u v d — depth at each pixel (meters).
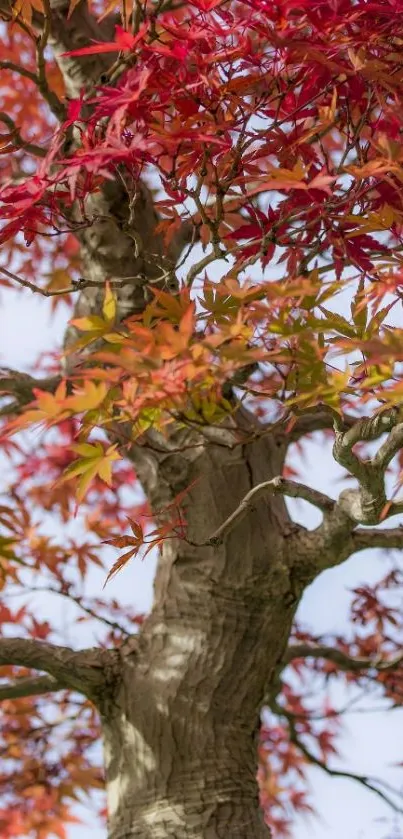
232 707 3.32
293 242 3.15
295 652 3.48
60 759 3.60
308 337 3.03
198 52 3.09
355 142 3.12
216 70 3.10
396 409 3.09
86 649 3.35
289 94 3.13
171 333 3.01
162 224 3.17
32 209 3.12
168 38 3.16
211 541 3.15
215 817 3.28
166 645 3.34
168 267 3.18
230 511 3.35
